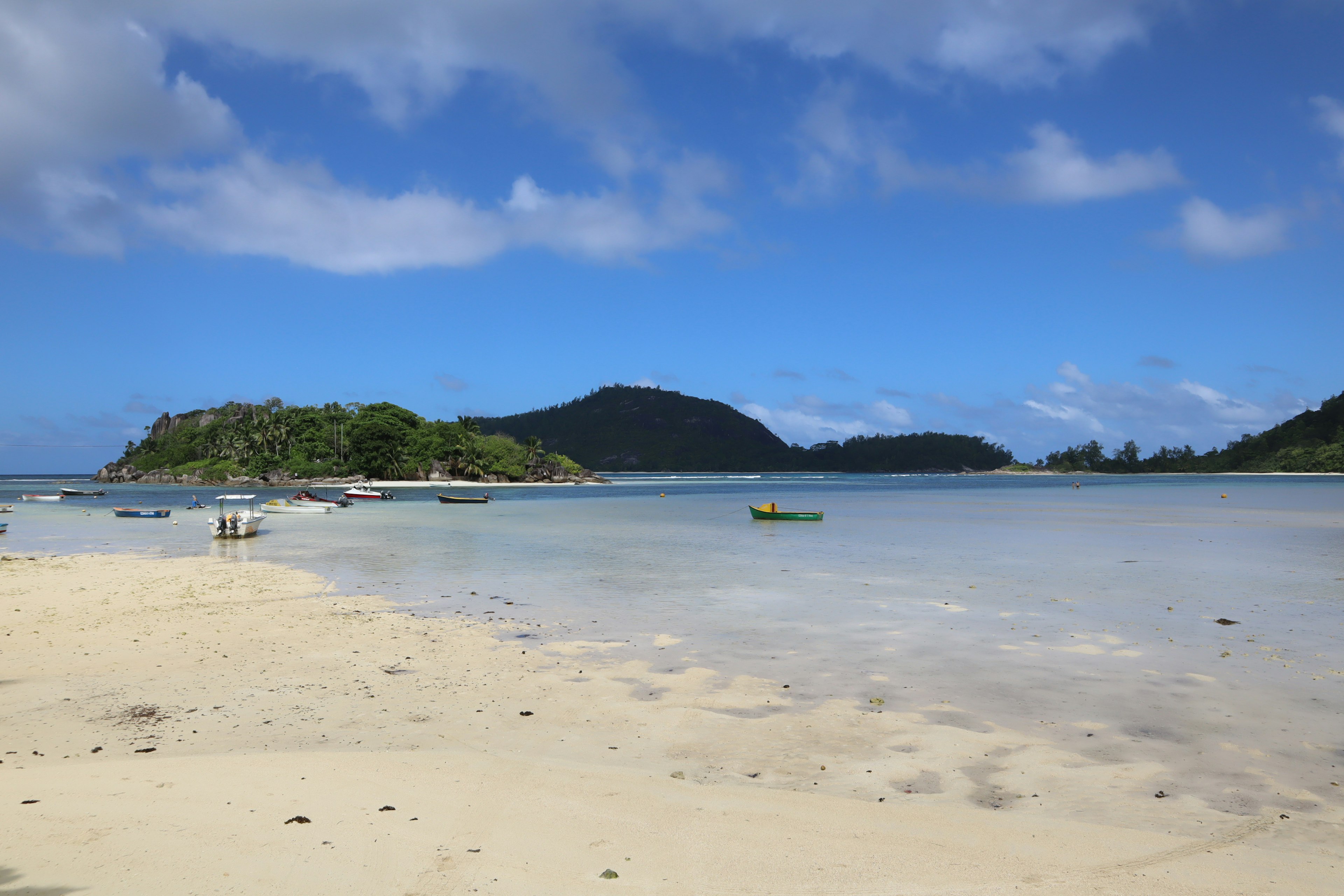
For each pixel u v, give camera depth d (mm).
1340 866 7852
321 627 20219
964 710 13578
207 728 12203
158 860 6727
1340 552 37969
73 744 11312
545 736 12109
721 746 11773
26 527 57500
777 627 20469
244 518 49250
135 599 24219
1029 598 24859
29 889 6035
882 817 8844
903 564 33531
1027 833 8477
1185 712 13430
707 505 92812
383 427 171875
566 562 34750
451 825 8016
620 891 6578
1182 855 7996
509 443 184750
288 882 6438
